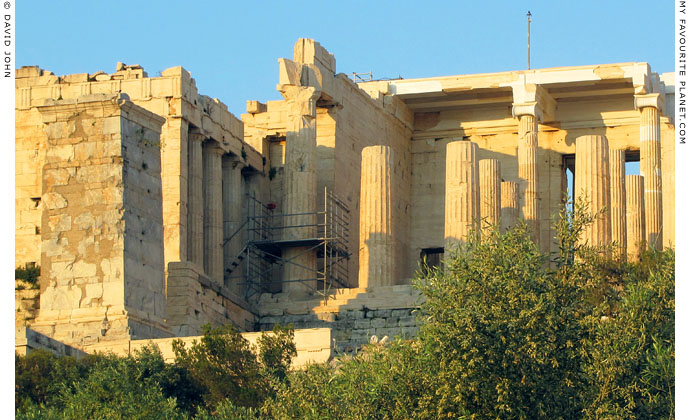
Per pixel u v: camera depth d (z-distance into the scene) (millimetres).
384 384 133000
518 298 132125
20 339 166125
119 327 180875
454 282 135250
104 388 153625
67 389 155125
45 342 169750
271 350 167250
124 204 186000
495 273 134750
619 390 128250
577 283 136250
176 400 154500
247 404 157750
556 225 140625
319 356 172125
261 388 160250
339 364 148125
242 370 163125
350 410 132750
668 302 134750
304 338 173000
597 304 137500
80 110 188750
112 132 187500
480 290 133500
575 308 134000
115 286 183125
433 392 131500
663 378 127938
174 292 199750
